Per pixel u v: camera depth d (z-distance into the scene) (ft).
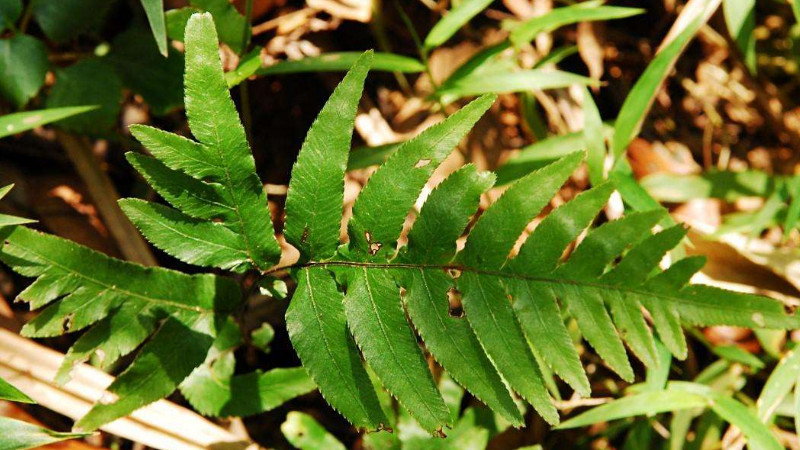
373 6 2.12
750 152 2.42
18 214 1.89
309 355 1.55
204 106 1.47
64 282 1.55
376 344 1.54
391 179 1.52
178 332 1.61
